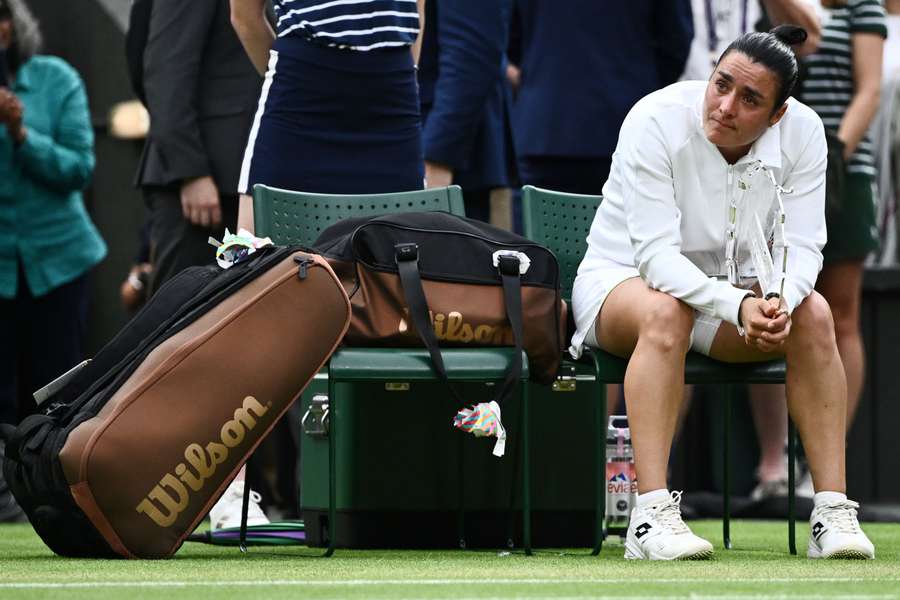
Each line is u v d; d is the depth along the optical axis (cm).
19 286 2162
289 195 1483
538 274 1385
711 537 1712
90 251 2217
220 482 1274
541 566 1216
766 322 1281
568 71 1877
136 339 1329
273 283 1279
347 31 1543
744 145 1359
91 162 2217
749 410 2411
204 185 1853
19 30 2191
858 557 1323
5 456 1315
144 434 1242
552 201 1552
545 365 1391
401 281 1333
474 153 1903
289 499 2155
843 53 2108
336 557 1329
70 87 2222
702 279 1322
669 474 2264
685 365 1361
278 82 1550
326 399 1477
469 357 1330
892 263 2502
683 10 1886
